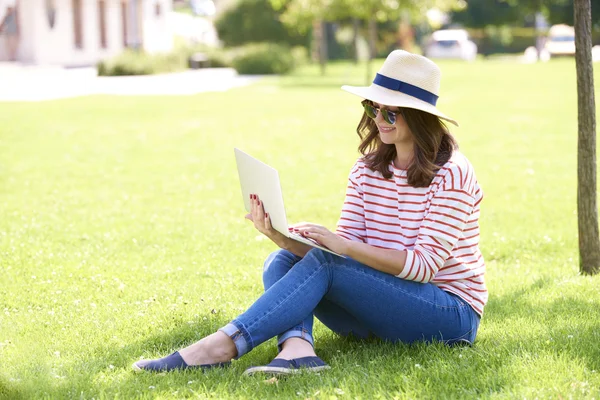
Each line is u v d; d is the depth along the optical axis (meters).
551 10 67.06
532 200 10.42
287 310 4.09
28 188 11.43
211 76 39.06
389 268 4.15
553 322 5.08
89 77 36.03
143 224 9.12
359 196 4.58
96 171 12.98
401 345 4.46
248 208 4.46
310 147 15.83
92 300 5.98
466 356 4.30
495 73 38.31
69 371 4.32
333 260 4.16
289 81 35.38
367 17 34.88
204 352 4.21
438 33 57.97
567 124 18.69
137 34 48.09
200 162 13.96
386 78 4.31
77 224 9.05
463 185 4.20
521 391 3.83
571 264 7.20
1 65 38.69
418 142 4.23
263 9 50.03
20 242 7.99
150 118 20.58
